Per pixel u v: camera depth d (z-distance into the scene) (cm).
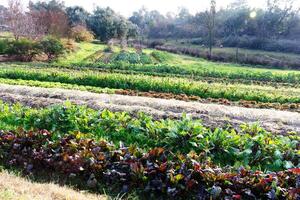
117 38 7000
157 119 1212
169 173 702
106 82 2136
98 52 4784
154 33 8756
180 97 1828
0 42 3653
